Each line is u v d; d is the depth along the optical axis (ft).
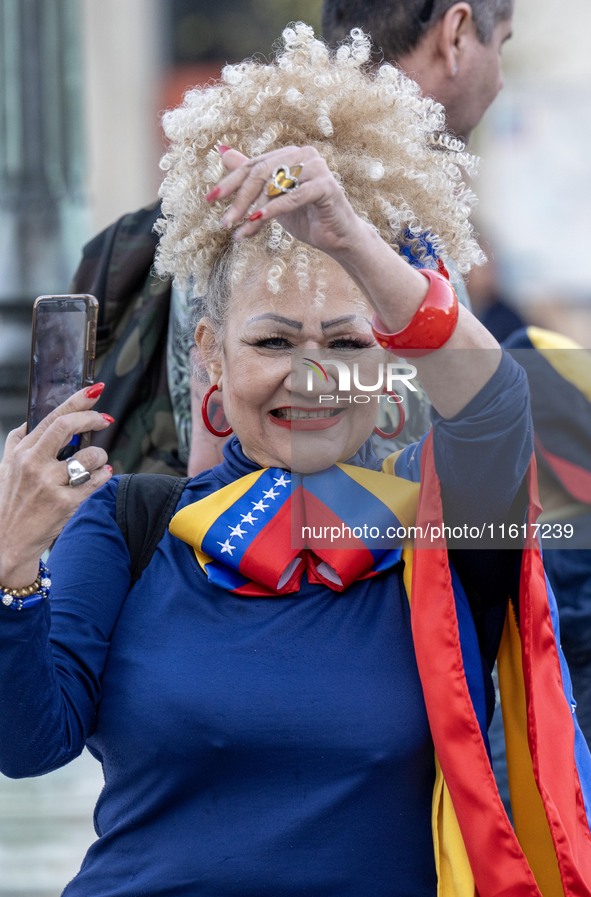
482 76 15.76
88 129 63.52
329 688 10.34
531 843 10.59
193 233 11.37
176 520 11.01
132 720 10.46
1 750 10.23
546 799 9.95
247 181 9.14
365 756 10.23
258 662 10.45
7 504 9.70
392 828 10.25
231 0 66.95
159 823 10.47
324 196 9.15
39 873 20.56
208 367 11.80
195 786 10.36
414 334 9.76
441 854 10.19
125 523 11.19
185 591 10.87
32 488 9.61
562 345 14.39
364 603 10.76
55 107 31.19
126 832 10.58
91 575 10.89
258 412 11.08
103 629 10.78
